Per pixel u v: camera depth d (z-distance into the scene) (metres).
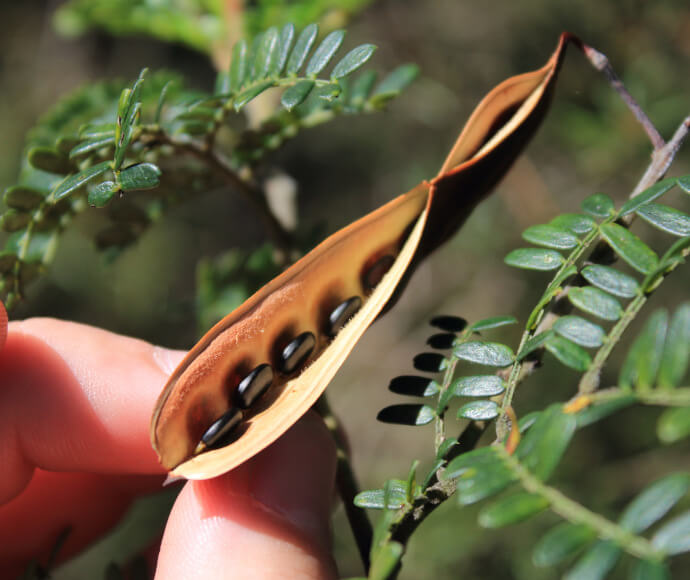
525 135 0.18
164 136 0.19
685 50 0.30
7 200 0.19
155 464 0.22
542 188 0.35
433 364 0.17
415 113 0.43
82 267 0.50
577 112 0.30
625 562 0.26
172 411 0.17
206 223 0.66
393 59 0.44
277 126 0.21
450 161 0.17
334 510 0.23
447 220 0.18
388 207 0.17
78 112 0.22
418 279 0.52
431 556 0.33
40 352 0.21
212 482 0.19
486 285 0.44
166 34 0.27
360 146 0.59
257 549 0.19
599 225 0.17
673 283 0.34
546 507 0.14
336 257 0.17
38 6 0.72
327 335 0.18
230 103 0.19
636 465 0.31
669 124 0.29
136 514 0.41
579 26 0.31
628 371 0.15
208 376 0.17
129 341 0.22
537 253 0.17
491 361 0.17
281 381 0.17
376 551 0.16
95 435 0.21
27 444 0.21
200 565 0.19
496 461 0.15
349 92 0.22
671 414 0.14
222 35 0.25
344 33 0.18
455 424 0.36
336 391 0.54
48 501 0.24
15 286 0.20
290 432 0.20
